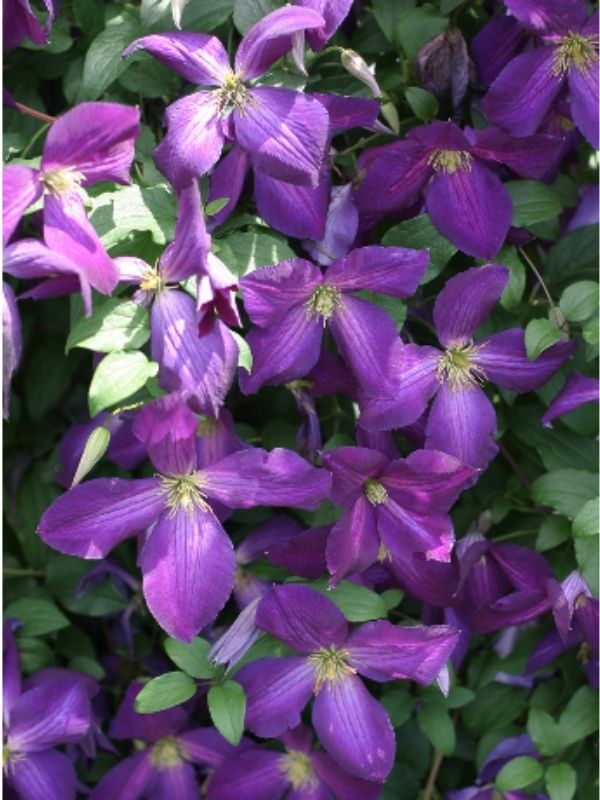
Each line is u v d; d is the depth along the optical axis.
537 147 0.44
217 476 0.41
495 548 0.47
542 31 0.43
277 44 0.39
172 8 0.40
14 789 0.47
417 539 0.43
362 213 0.45
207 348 0.38
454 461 0.42
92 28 0.48
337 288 0.42
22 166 0.36
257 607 0.43
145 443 0.40
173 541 0.41
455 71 0.45
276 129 0.40
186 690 0.44
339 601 0.44
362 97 0.46
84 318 0.39
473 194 0.44
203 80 0.40
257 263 0.42
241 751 0.49
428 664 0.43
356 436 0.46
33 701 0.47
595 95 0.44
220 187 0.42
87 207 0.40
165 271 0.38
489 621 0.47
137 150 0.45
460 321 0.43
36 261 0.36
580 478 0.47
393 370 0.42
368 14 0.48
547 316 0.49
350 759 0.44
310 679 0.44
